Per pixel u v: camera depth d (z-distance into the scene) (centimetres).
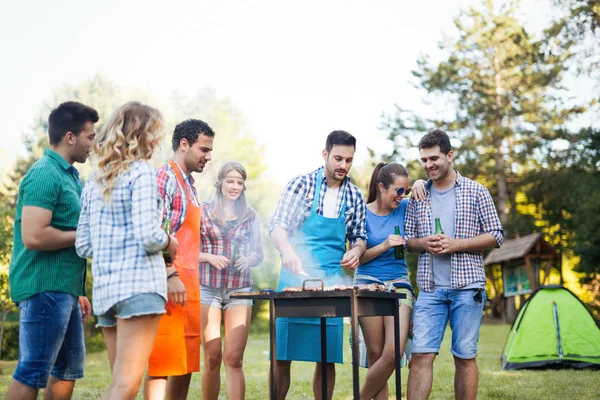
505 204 2459
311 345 439
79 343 381
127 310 303
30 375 348
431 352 434
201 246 459
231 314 448
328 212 455
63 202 362
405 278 471
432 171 444
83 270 375
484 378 729
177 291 364
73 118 371
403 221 474
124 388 303
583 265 1877
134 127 319
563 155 2348
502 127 2433
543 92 2402
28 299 354
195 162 416
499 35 2538
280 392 447
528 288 1947
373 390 447
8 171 3744
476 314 430
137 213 305
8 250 1042
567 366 811
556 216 2395
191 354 405
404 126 2619
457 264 432
